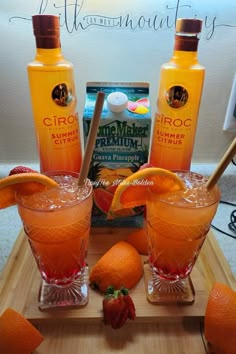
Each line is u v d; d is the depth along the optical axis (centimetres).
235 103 49
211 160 56
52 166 37
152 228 31
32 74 32
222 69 47
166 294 32
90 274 33
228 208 48
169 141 36
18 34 43
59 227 28
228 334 26
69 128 35
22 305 31
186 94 33
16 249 37
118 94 33
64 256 30
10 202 29
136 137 34
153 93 49
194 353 27
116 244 35
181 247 30
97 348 28
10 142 52
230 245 41
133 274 32
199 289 33
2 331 26
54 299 31
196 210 27
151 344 28
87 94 36
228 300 28
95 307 31
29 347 26
